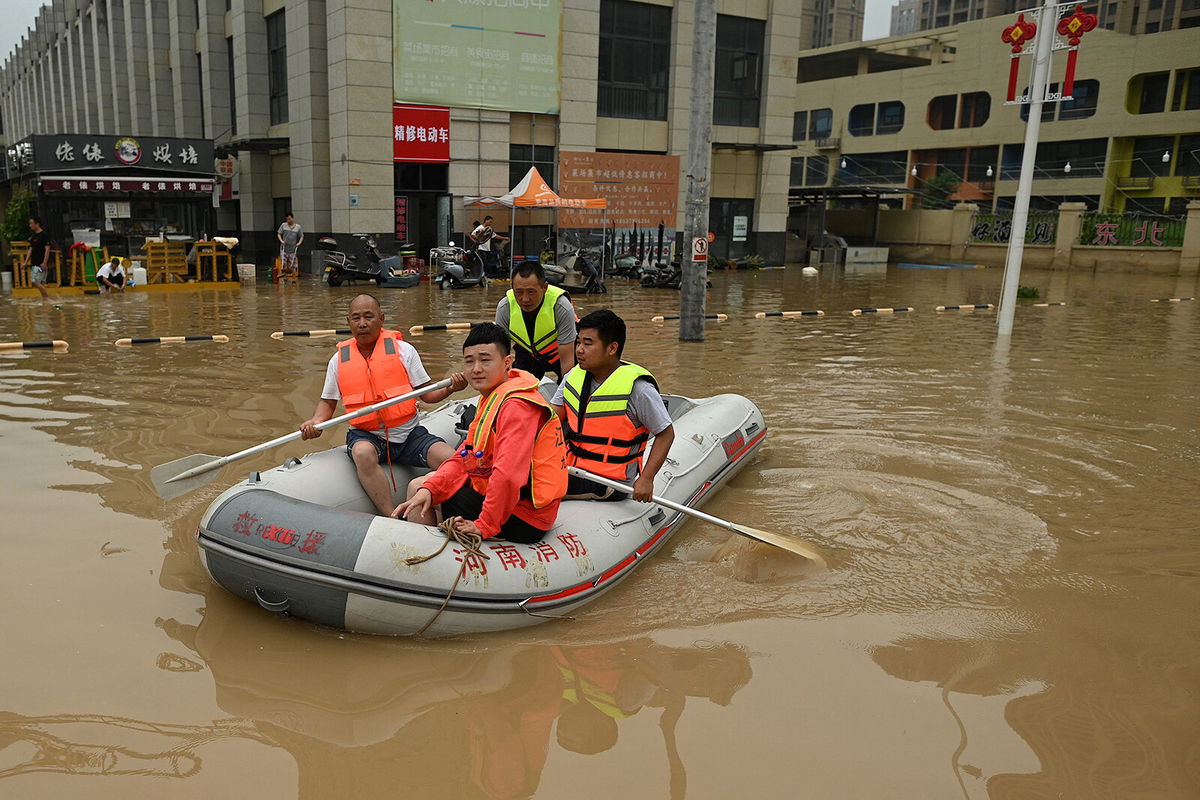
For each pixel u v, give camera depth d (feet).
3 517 14.98
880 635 11.75
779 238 90.68
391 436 14.51
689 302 37.04
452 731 9.43
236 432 20.72
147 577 12.98
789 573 13.73
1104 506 16.87
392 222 67.00
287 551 11.32
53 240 59.72
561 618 12.17
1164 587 13.32
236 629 11.59
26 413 22.17
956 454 20.30
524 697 10.14
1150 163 133.90
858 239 114.73
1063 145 141.38
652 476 13.42
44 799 8.12
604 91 75.97
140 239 62.85
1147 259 89.15
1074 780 8.75
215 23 85.56
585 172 74.33
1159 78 131.34
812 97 171.42
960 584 13.39
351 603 11.17
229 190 84.94
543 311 17.85
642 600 12.78
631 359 32.68
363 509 13.98
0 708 9.57
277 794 8.30
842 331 41.83
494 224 71.87
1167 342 38.73
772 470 19.08
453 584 11.24
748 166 87.86
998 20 141.79
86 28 149.18
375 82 64.54
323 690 10.20
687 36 77.66
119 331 37.22
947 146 151.53
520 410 11.72
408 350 14.60
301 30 67.05
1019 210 39.42
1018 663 11.05
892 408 24.93
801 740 9.36
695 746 9.21
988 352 35.53
